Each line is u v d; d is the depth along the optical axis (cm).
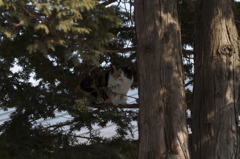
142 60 785
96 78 1134
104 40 709
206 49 823
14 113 1140
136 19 811
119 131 1177
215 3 827
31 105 1029
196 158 808
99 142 1098
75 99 1059
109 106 1141
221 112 791
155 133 756
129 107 1173
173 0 805
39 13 640
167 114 758
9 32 621
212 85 802
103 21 720
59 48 951
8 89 1081
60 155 979
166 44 775
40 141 1020
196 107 827
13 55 1068
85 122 1120
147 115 768
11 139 979
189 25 1159
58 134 1088
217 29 816
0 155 959
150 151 758
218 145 784
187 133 773
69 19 613
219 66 802
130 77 1134
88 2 622
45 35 703
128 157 1077
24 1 589
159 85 765
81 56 696
